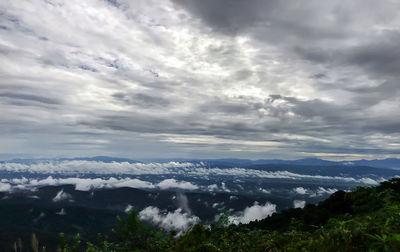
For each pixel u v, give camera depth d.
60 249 6.44
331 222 7.75
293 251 6.77
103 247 6.90
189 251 7.27
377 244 5.20
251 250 7.79
